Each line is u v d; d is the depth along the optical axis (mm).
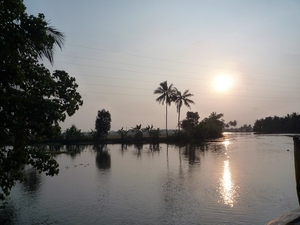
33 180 20641
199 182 18797
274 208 13086
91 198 15453
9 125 6836
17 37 6969
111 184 18859
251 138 80688
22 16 7402
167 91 65062
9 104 6789
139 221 11867
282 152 38156
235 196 15188
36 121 7418
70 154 40312
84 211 13250
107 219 12172
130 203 14359
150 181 19547
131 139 65938
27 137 8055
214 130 82688
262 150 41438
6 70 6758
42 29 7570
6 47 6785
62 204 14414
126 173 23094
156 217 12266
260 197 14891
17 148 7812
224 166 25719
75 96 8906
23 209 13688
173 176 21219
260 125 144375
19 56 7676
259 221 11539
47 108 7258
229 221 11602
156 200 14758
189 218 12047
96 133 65000
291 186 17188
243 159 30781
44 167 8305
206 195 15484
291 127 116625
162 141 65375
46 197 15805
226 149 44219
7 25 7023
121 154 39406
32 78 7902
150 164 28219
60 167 27469
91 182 19688
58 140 63000
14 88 8008
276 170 23062
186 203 14117
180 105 67562
